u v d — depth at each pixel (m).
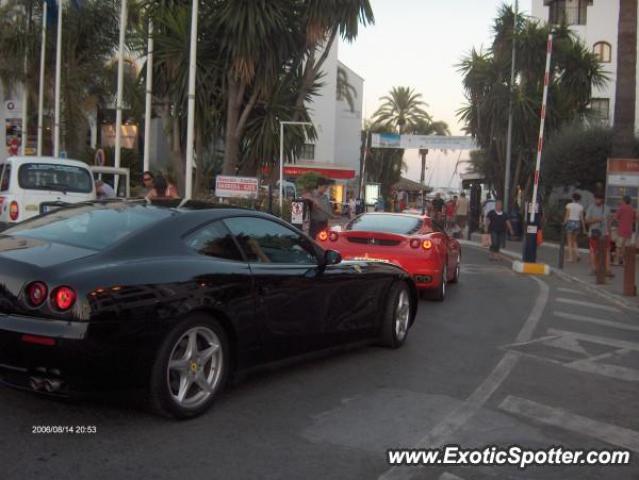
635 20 20.52
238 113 18.11
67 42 24.92
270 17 16.67
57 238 4.76
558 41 28.92
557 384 6.23
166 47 17.66
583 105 29.81
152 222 4.88
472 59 30.55
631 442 4.79
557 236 26.84
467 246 25.78
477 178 38.91
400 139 32.66
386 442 4.55
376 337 7.05
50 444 4.20
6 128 29.03
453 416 5.16
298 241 5.95
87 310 4.11
